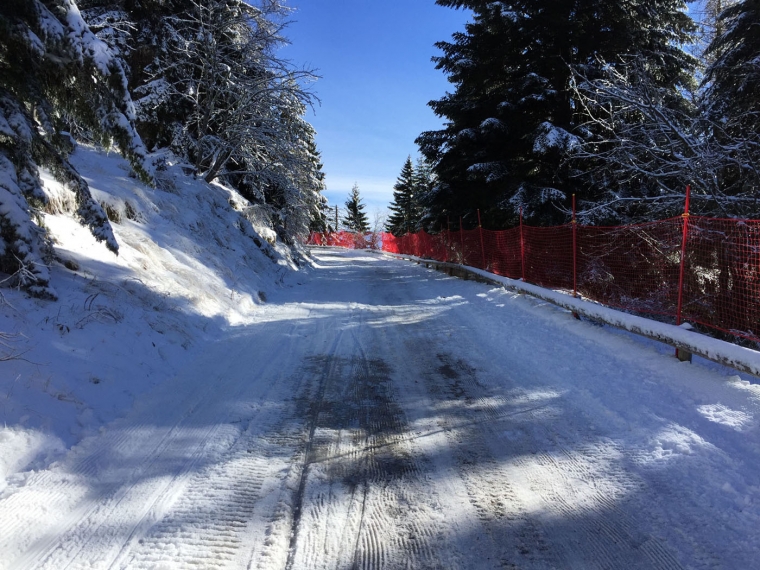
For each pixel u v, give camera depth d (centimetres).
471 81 1371
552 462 312
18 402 321
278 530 243
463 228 1600
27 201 473
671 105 963
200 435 349
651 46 1238
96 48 450
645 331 516
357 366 529
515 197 1165
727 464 293
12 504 254
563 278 816
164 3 1273
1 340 357
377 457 322
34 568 213
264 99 1273
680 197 749
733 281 462
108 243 533
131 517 252
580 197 1220
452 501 270
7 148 452
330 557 224
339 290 1198
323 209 4038
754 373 368
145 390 427
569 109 1259
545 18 1168
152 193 927
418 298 1055
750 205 689
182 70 1312
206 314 693
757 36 795
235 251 1101
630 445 328
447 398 431
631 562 219
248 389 448
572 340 600
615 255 682
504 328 692
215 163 1310
